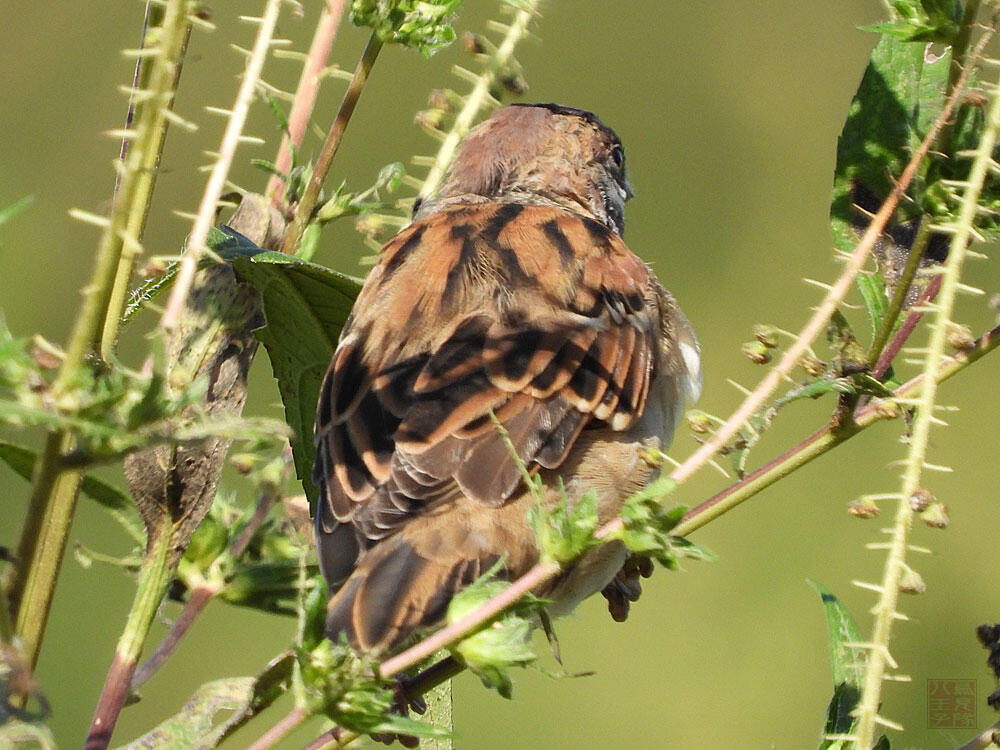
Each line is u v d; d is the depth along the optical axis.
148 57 3.54
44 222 15.21
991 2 4.91
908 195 5.73
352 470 5.71
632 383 6.50
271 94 4.51
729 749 14.39
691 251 17.78
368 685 3.78
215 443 4.86
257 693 4.40
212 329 5.18
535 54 19.12
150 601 4.77
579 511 3.98
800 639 14.66
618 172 9.04
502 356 6.05
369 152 17.17
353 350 6.04
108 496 4.86
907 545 4.20
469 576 5.42
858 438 16.30
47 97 15.97
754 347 5.14
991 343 5.25
